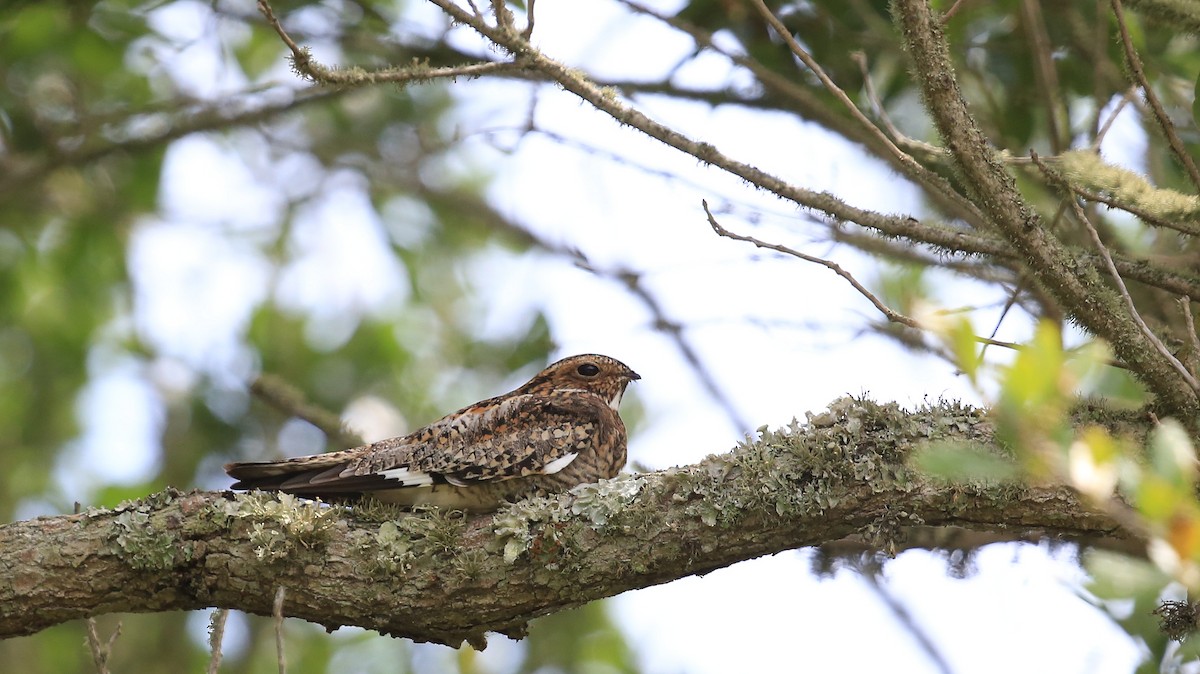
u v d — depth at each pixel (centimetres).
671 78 1137
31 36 1280
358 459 846
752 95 1129
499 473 867
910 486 683
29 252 1480
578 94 769
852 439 698
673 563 709
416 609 720
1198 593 405
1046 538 919
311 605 722
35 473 1445
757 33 1126
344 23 1262
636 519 709
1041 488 665
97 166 1420
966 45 1086
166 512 726
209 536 719
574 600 724
